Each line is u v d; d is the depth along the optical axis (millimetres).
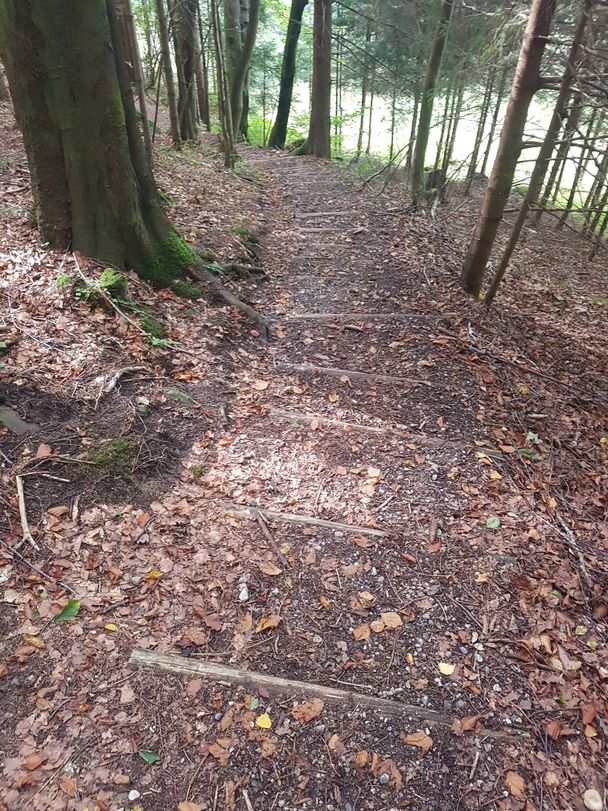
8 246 4996
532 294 9234
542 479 4262
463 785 2322
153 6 12094
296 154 16094
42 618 2695
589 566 3438
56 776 2178
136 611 2838
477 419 4867
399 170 15586
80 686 2480
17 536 3000
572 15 6199
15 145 7770
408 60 12516
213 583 3051
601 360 6918
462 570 3307
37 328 4355
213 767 2293
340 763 2355
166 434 4008
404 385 5242
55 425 3701
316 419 4566
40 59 4449
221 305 6004
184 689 2545
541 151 5852
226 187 10094
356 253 8219
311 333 6098
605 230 13930
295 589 3094
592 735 2529
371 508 3721
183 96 12688
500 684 2709
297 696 2582
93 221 5223
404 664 2773
